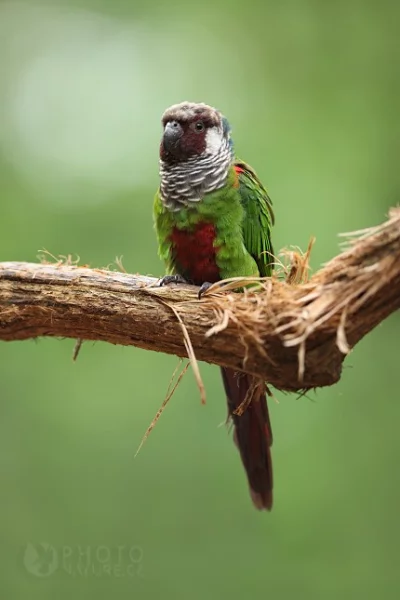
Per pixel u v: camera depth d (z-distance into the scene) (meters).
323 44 11.90
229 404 7.39
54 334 6.40
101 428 10.56
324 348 5.37
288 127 11.52
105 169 11.55
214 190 7.36
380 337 10.97
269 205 8.00
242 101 11.72
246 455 7.50
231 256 7.41
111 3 12.26
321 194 11.02
